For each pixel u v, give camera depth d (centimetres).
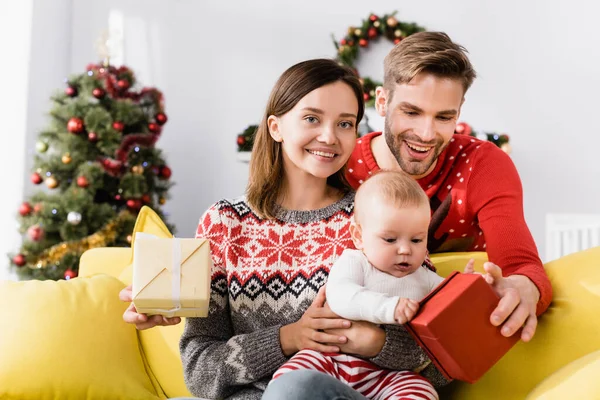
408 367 135
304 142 145
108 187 416
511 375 143
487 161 175
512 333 123
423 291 137
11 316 179
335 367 134
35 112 491
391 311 122
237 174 548
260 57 551
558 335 141
